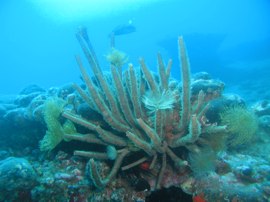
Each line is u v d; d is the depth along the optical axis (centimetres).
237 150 117
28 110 144
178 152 95
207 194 87
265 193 85
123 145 90
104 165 99
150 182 94
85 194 95
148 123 91
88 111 109
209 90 122
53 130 99
